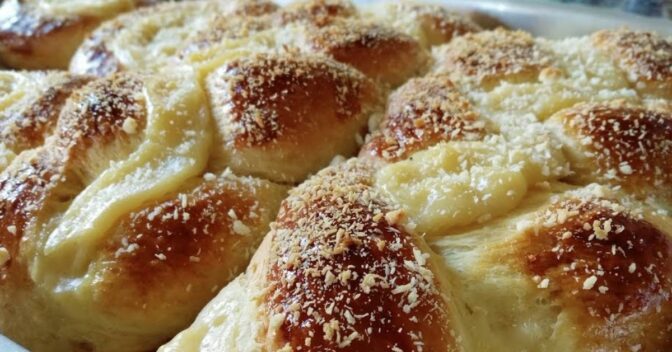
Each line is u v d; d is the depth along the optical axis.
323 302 0.17
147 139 0.22
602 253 0.18
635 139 0.22
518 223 0.19
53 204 0.22
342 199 0.20
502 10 0.34
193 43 0.30
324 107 0.24
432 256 0.19
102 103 0.23
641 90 0.26
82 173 0.22
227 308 0.19
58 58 0.34
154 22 0.33
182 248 0.21
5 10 0.36
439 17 0.33
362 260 0.18
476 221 0.20
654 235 0.19
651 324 0.18
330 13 0.32
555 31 0.33
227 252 0.21
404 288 0.17
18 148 0.24
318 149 0.24
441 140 0.22
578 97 0.24
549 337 0.18
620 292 0.18
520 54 0.27
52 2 0.36
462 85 0.26
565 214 0.19
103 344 0.21
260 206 0.22
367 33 0.28
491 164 0.21
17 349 0.18
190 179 0.22
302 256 0.18
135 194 0.21
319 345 0.17
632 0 0.33
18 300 0.21
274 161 0.23
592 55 0.27
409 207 0.20
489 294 0.19
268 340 0.17
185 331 0.19
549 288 0.18
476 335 0.18
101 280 0.20
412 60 0.29
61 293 0.20
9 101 0.26
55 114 0.25
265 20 0.32
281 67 0.24
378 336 0.17
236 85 0.24
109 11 0.35
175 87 0.24
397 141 0.23
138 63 0.29
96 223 0.20
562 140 0.22
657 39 0.28
